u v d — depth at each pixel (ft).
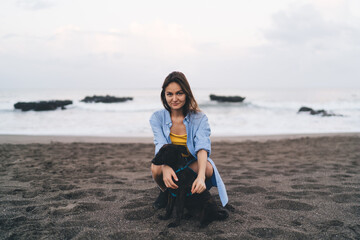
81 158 23.20
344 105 78.02
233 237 8.29
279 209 10.75
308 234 8.53
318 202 11.46
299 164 20.71
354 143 32.68
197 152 9.60
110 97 94.48
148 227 9.14
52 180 15.31
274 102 85.25
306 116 63.05
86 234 8.50
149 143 33.81
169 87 9.51
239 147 30.73
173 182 8.87
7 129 45.34
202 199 9.23
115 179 15.89
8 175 16.44
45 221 9.50
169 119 10.11
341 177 16.15
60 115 62.13
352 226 9.11
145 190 13.37
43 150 27.09
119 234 8.54
